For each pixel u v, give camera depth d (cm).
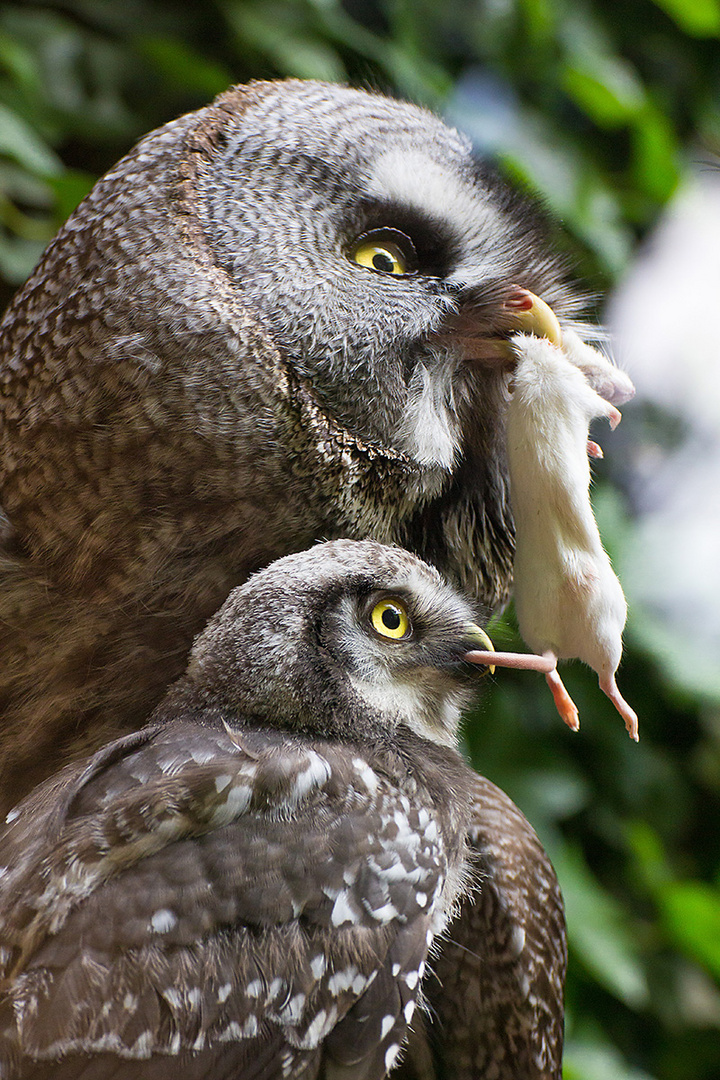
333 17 294
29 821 262
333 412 266
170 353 265
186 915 259
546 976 268
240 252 266
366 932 260
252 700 262
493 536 271
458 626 265
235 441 265
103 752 262
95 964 258
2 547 267
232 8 294
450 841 263
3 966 259
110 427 266
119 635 266
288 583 263
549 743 293
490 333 269
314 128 269
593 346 274
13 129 282
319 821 261
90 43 294
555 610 265
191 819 260
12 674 266
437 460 267
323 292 266
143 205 267
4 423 268
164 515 265
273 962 259
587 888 289
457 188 270
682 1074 294
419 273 269
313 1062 259
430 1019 266
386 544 268
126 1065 258
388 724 264
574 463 266
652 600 294
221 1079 258
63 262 268
